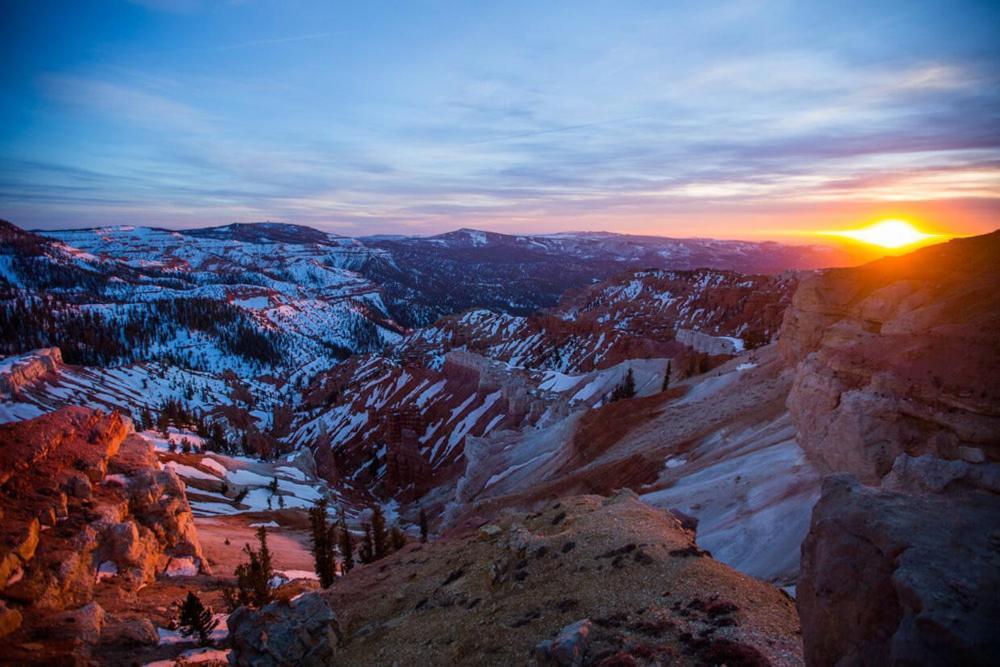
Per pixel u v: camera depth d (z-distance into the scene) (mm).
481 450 101750
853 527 13500
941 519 13188
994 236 41625
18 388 148000
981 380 25938
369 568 43562
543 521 33156
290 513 88062
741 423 51812
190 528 53094
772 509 33062
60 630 32656
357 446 165750
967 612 10289
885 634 11711
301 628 27062
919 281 39812
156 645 34500
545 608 21703
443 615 25703
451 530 53031
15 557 35625
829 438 32281
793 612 19203
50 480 43969
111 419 54875
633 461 57781
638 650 16641
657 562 23125
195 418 178125
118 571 43375
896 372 29969
